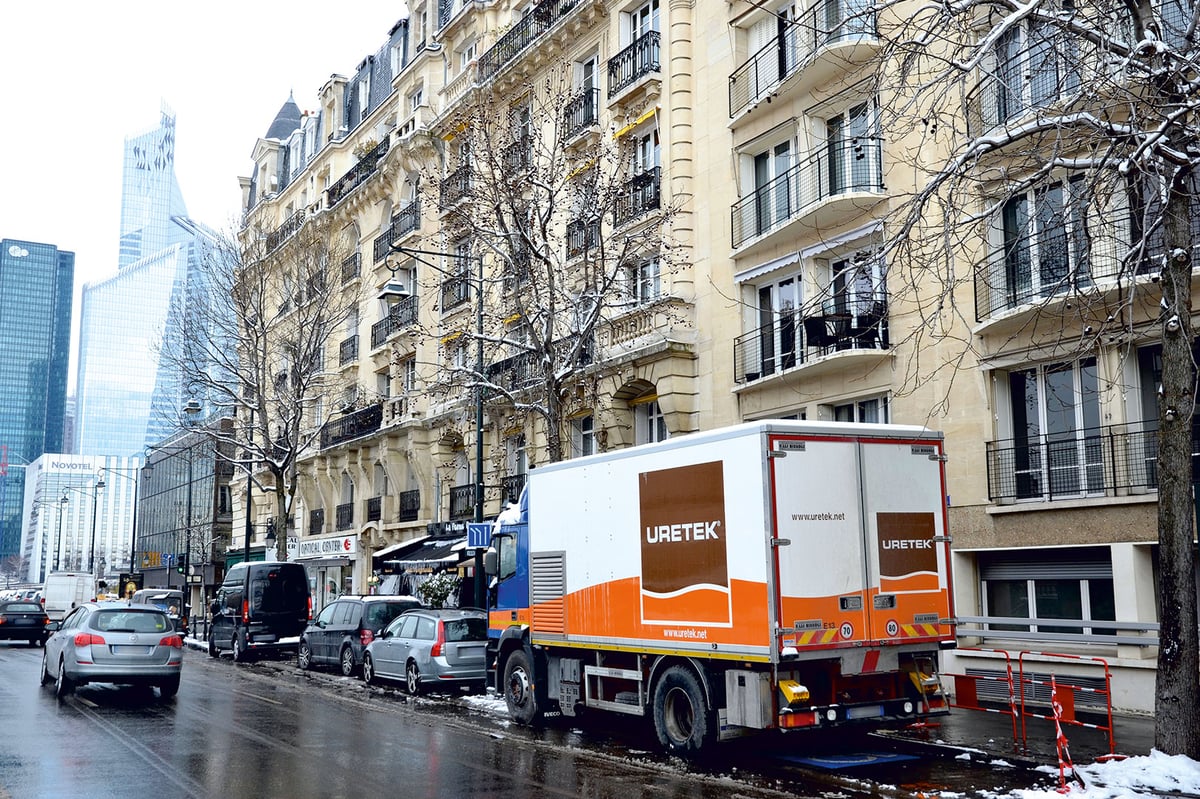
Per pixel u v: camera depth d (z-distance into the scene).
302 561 41.34
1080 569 15.02
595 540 12.55
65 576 51.38
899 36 10.84
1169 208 9.92
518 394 21.11
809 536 10.17
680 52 23.41
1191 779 8.91
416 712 15.59
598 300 19.28
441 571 27.12
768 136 20.97
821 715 10.20
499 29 30.89
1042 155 14.17
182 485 70.31
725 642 10.41
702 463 10.88
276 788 9.62
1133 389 14.62
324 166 44.78
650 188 23.56
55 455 159.75
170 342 41.34
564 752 11.80
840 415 19.45
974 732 12.05
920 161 17.36
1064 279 10.96
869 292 17.61
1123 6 10.41
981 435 16.27
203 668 24.89
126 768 10.66
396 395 35.00
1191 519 9.64
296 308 38.69
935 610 10.81
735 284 21.66
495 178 20.88
